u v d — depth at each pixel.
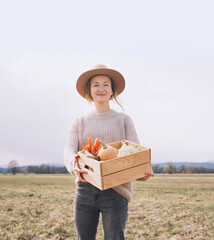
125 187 2.58
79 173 2.45
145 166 2.29
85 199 2.55
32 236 5.27
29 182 25.02
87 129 2.83
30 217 7.14
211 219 6.84
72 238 5.16
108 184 2.05
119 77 2.94
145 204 9.86
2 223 6.38
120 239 2.44
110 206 2.44
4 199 10.93
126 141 2.68
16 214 7.52
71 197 12.11
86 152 2.41
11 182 24.48
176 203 10.21
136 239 5.04
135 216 7.22
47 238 5.15
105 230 2.46
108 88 2.83
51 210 8.27
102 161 2.03
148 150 2.29
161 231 5.63
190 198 13.85
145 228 5.88
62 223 6.31
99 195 2.46
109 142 2.79
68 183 24.84
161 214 7.56
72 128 2.96
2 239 5.06
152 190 18.38
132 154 2.18
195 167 63.41
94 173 2.14
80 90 3.13
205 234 5.34
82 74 2.87
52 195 12.87
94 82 2.83
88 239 2.63
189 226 6.01
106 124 2.80
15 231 5.64
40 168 62.59
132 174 2.20
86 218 2.58
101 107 2.87
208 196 14.92
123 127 2.84
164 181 28.62
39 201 10.40
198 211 8.17
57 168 64.94
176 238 5.05
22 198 11.39
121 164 2.11
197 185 23.53
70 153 2.70
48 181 27.05
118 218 2.44
